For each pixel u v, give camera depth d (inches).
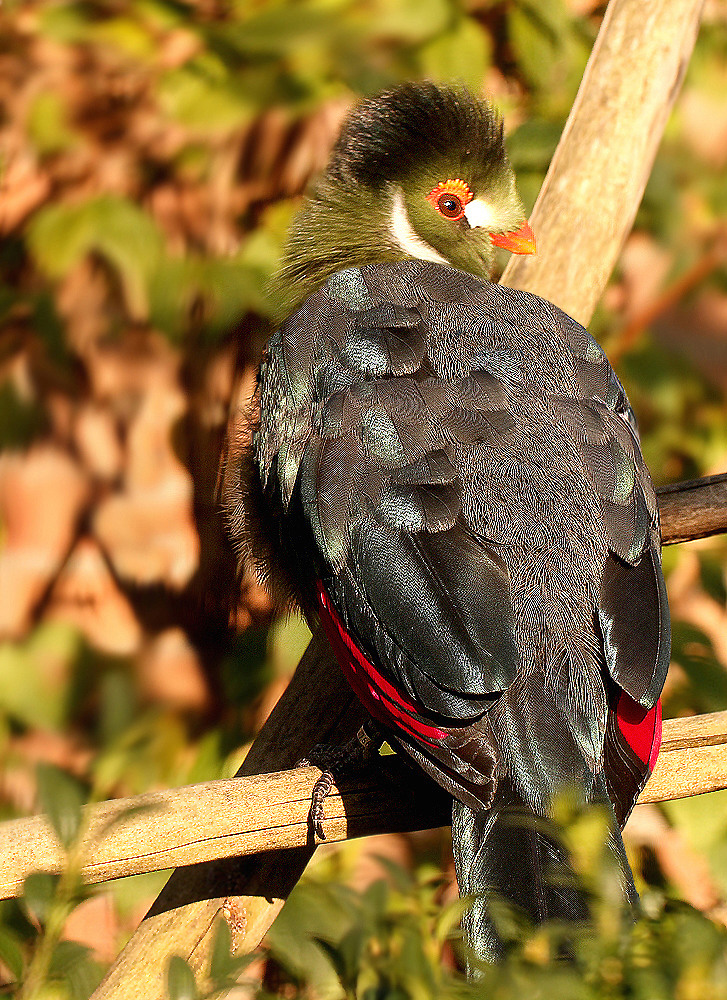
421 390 219.9
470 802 217.6
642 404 228.7
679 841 225.0
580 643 218.5
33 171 227.9
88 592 227.8
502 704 218.2
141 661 227.1
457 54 227.1
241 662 227.1
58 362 227.9
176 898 220.8
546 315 221.0
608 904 215.6
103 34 227.6
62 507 227.9
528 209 227.6
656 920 215.6
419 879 223.9
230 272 226.8
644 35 224.1
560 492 219.1
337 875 224.2
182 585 227.5
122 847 217.9
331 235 223.8
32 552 227.8
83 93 227.9
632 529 219.3
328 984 217.8
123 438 227.8
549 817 217.6
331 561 219.1
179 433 227.6
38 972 215.8
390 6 227.1
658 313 229.1
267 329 226.4
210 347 227.3
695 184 229.3
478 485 219.1
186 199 227.8
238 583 227.1
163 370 227.6
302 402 220.4
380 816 219.0
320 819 218.7
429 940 218.1
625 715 218.4
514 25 227.3
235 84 227.1
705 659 225.5
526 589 218.7
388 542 218.8
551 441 219.5
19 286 227.9
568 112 228.1
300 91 227.1
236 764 226.7
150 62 227.6
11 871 217.5
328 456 219.6
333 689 221.5
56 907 215.9
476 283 221.3
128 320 227.9
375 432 219.6
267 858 220.7
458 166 223.6
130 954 220.5
